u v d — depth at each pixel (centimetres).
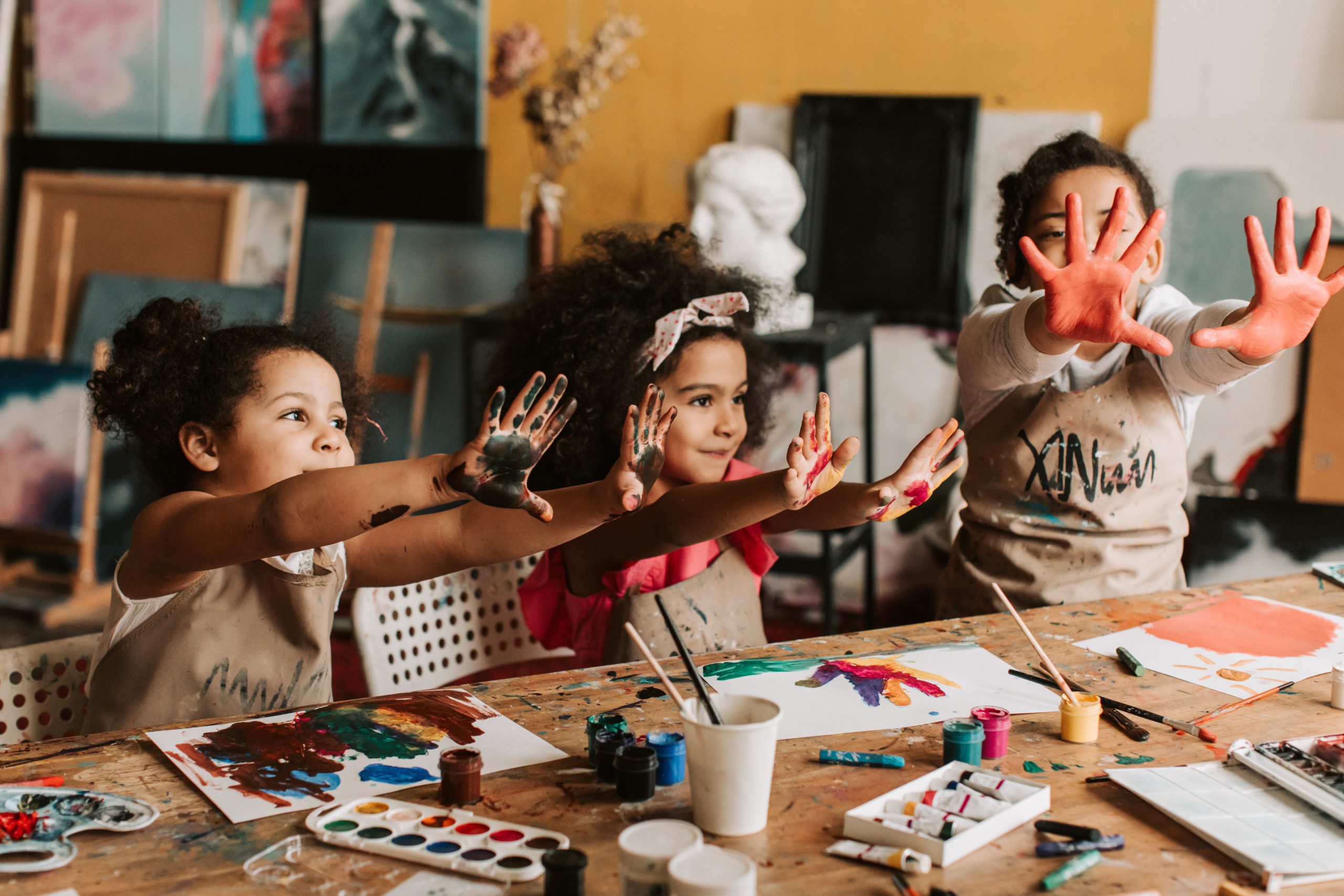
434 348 366
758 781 86
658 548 134
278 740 104
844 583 339
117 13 397
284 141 384
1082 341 126
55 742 105
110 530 370
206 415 125
